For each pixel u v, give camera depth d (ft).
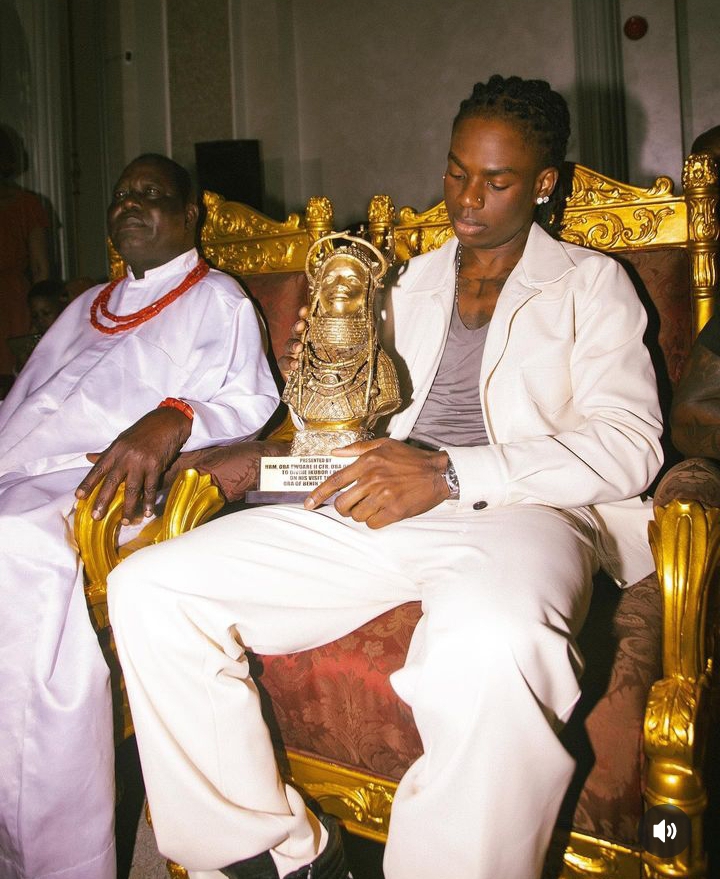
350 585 4.86
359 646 4.68
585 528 5.15
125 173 7.39
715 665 4.80
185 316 7.11
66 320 7.61
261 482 5.38
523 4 19.63
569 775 3.85
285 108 21.54
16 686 5.19
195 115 19.89
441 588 4.33
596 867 4.12
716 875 4.86
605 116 18.81
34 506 5.51
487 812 3.72
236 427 6.34
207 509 5.59
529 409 5.46
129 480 5.51
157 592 4.52
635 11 18.71
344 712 4.67
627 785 4.01
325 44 21.61
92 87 18.45
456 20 20.35
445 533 4.73
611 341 5.39
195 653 4.49
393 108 21.15
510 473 4.82
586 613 4.55
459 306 6.03
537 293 5.63
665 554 4.28
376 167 21.47
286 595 4.77
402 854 3.88
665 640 4.20
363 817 4.75
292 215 7.83
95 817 5.26
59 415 6.63
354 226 7.71
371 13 21.12
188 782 4.35
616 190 6.63
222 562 4.69
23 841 5.16
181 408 5.97
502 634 3.84
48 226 17.49
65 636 5.30
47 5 17.28
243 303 7.11
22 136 17.40
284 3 21.44
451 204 5.65
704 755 4.10
